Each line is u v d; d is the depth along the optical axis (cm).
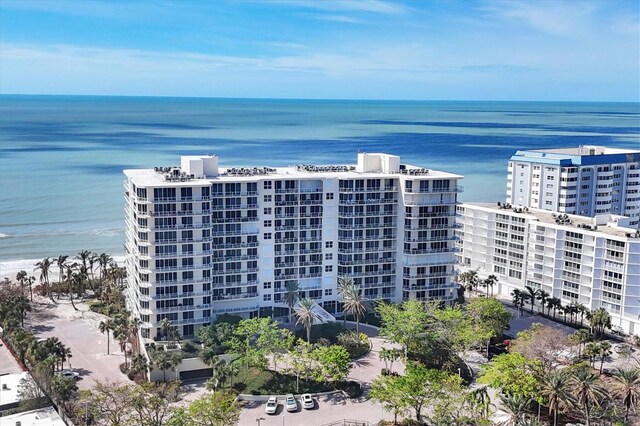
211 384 11919
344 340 14138
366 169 17362
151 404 10300
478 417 10269
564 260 17525
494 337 15088
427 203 16325
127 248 16512
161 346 13288
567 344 13775
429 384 10775
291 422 11144
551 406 10594
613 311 16362
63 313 17100
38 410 10819
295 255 16150
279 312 16150
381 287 16825
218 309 15388
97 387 10788
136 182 14300
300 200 15988
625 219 17912
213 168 15888
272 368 13138
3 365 13225
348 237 16375
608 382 12412
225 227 15300
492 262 19925
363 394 12300
